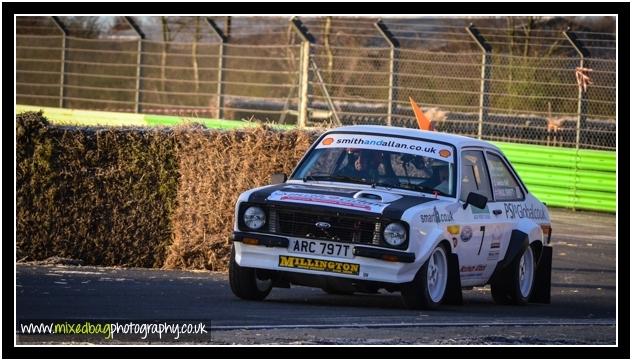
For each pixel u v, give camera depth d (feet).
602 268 170.40
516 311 115.75
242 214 104.68
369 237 100.89
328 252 101.60
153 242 146.51
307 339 82.64
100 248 146.92
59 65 330.34
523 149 256.11
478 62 257.14
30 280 116.67
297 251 102.32
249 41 304.91
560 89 254.06
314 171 113.70
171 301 103.40
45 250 146.92
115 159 146.41
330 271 101.40
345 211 100.99
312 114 256.73
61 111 283.38
